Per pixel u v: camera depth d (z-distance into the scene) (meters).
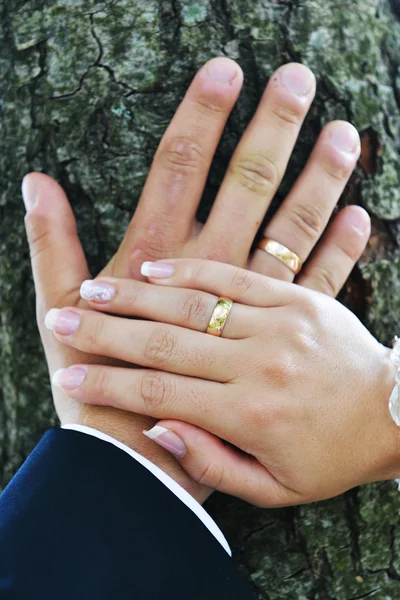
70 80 1.10
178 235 1.09
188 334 1.03
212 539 0.96
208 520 1.00
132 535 0.93
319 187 1.09
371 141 1.15
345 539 1.18
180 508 0.97
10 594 0.85
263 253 1.11
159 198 1.08
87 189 1.12
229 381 1.02
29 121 1.12
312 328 1.04
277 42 1.10
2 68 1.14
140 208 1.09
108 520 0.93
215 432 1.02
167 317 1.04
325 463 1.03
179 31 1.09
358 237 1.13
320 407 1.02
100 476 0.97
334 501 1.17
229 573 0.95
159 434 1.00
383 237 1.17
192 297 1.04
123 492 0.96
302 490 1.04
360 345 1.05
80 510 0.94
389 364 1.05
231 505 1.16
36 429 1.21
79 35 1.09
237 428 1.01
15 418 1.22
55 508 0.93
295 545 1.17
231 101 1.04
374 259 1.17
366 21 1.15
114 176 1.12
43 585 0.86
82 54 1.09
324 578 1.18
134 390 1.01
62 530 0.91
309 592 1.17
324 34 1.12
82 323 1.04
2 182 1.16
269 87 1.06
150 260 1.09
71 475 0.97
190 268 1.05
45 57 1.11
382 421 1.03
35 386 1.19
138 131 1.10
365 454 1.03
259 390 1.01
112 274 1.11
